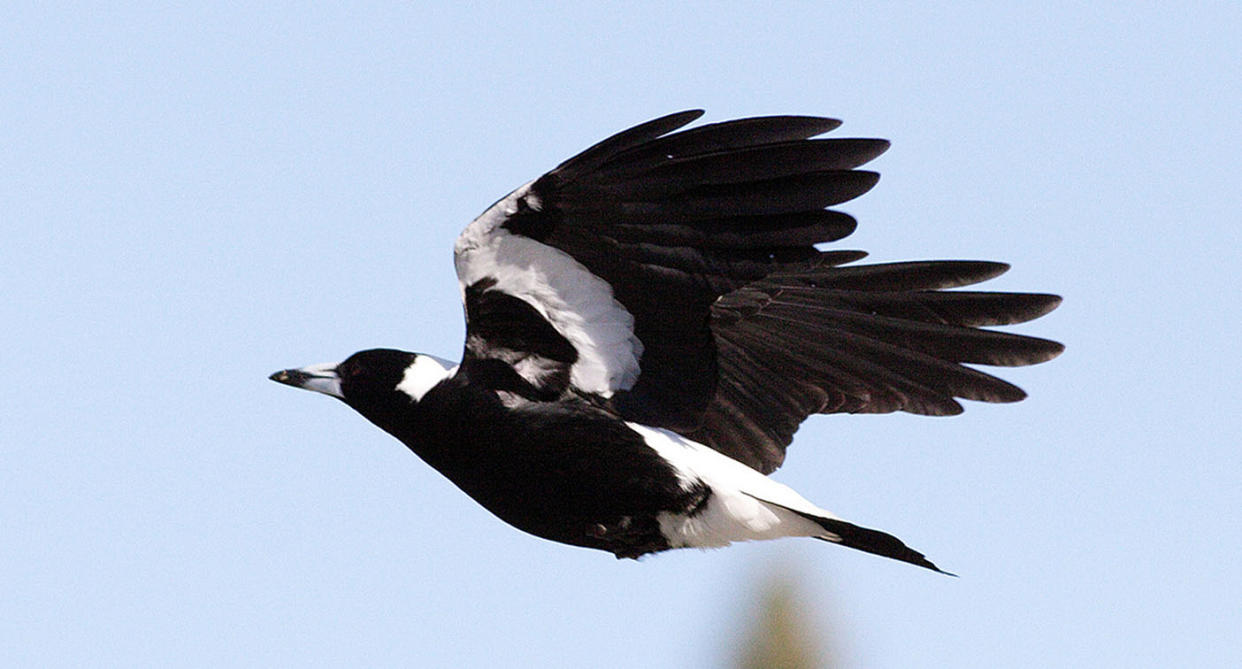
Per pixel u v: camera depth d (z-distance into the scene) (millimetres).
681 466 12500
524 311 12297
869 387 14172
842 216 10922
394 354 13461
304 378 13625
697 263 11508
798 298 14234
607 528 12836
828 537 12484
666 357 12305
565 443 12562
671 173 11031
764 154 10828
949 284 13688
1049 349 13648
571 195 11383
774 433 14336
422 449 13164
